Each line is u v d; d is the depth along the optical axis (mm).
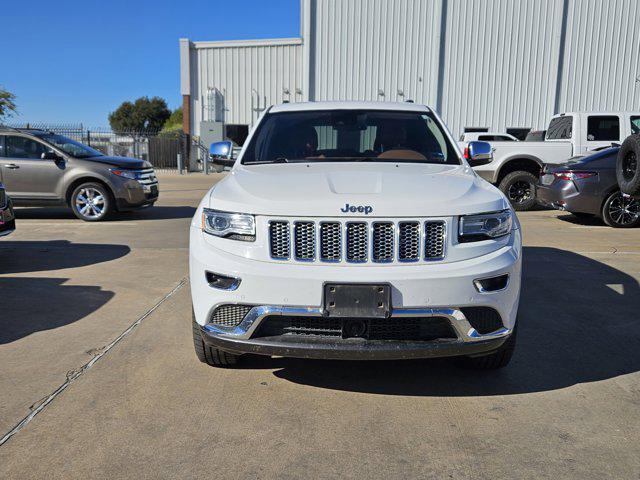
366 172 3484
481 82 24312
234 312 2924
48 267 6191
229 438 2650
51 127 24422
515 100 24359
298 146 4250
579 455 2512
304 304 2777
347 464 2441
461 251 2857
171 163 27062
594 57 23984
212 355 3332
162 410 2914
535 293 5168
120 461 2451
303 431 2721
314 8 24375
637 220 9133
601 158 9172
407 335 2852
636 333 4109
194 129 26422
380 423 2803
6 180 9734
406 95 24625
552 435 2684
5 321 4301
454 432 2713
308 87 24875
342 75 24719
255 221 2900
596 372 3424
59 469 2389
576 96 24234
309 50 24625
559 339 3975
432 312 2771
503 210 3021
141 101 65938
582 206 9195
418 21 24156
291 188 3096
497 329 2934
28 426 2732
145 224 9500
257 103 25906
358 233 2828
